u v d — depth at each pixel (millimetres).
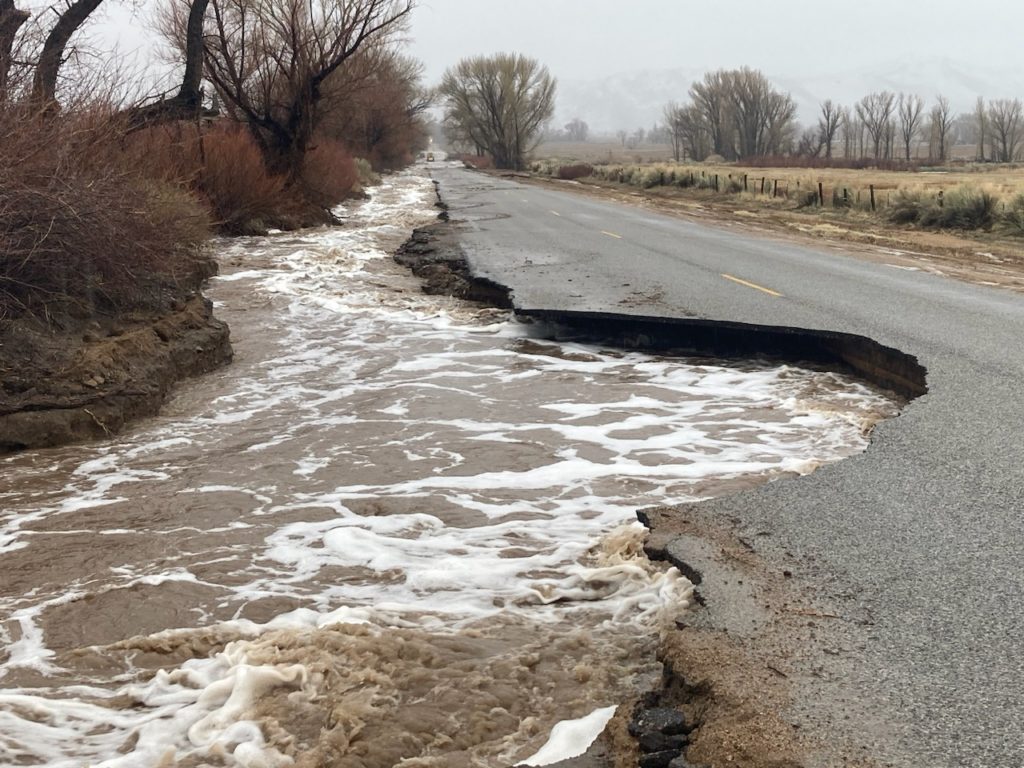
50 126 9297
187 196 15500
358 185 43031
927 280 14344
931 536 4883
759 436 7414
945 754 3033
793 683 3467
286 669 3754
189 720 3553
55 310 8594
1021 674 3518
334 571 5016
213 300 14547
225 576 4996
